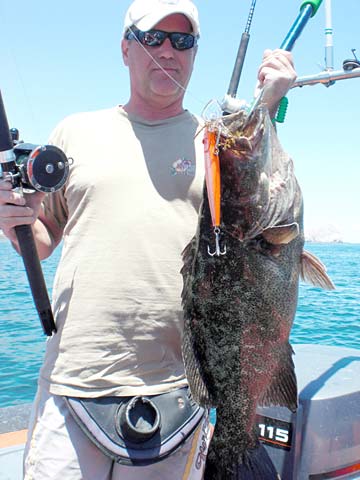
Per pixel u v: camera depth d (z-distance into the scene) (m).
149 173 0.97
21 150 0.93
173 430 0.88
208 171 0.81
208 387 0.87
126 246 0.93
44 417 0.93
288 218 0.90
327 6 1.22
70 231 0.99
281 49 0.91
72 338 0.93
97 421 0.88
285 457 1.04
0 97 0.87
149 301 0.92
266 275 0.89
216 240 0.85
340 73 1.20
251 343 0.89
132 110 1.06
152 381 0.92
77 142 1.02
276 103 0.91
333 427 1.04
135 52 1.02
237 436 0.89
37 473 0.90
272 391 0.90
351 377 1.14
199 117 1.07
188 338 0.87
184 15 1.00
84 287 0.94
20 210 0.90
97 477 0.90
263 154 0.88
